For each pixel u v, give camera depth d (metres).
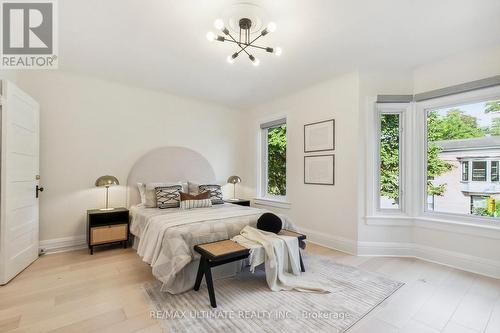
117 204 3.83
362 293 2.24
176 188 3.83
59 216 3.39
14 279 2.49
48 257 3.12
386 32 2.44
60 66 3.25
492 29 2.37
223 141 5.09
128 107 3.97
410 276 2.61
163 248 2.33
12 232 2.49
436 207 3.15
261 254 2.33
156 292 2.24
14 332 1.68
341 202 3.49
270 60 3.05
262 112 4.96
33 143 2.96
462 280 2.52
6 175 2.38
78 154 3.55
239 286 2.38
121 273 2.65
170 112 4.40
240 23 2.24
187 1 2.00
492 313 1.95
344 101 3.49
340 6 2.05
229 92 4.29
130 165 3.98
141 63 3.16
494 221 2.69
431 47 2.72
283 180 4.66
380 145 3.43
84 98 3.59
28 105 2.82
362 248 3.29
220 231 2.58
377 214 3.36
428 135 3.22
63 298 2.13
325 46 2.71
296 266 2.54
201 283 2.42
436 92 3.02
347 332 1.71
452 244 2.91
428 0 1.97
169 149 4.29
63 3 2.01
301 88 4.05
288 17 2.20
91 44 2.68
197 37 2.54
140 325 1.77
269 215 2.72
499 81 2.56
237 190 5.30
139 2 2.00
